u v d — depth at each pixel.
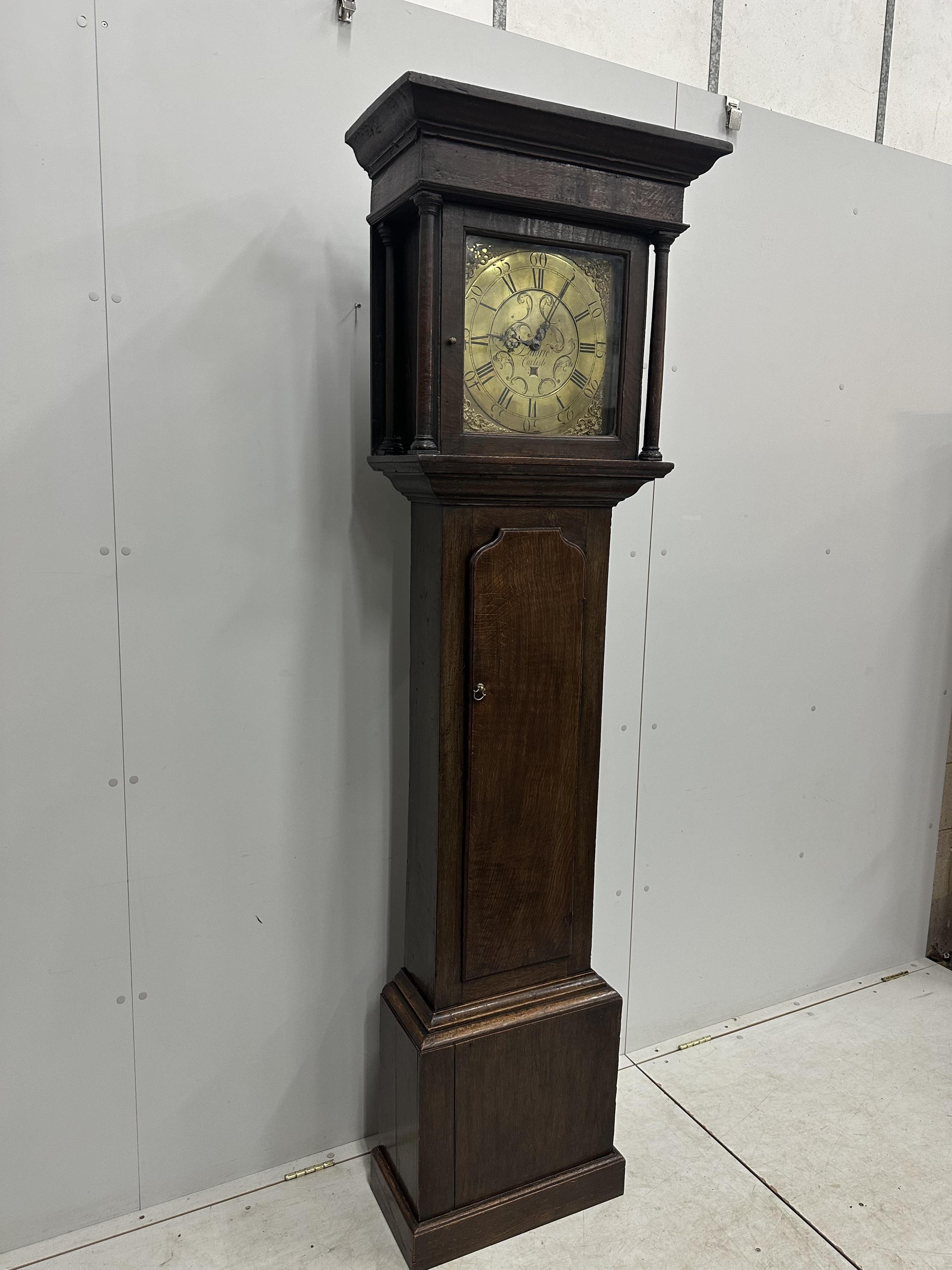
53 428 1.29
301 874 1.59
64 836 1.39
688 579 1.88
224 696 1.48
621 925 1.94
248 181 1.36
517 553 1.35
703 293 1.78
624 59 1.74
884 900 2.38
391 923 1.68
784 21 1.91
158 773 1.44
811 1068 1.96
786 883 2.18
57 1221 1.48
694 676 1.93
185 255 1.34
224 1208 1.55
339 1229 1.51
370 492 1.53
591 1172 1.56
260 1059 1.61
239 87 1.34
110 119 1.26
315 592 1.52
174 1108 1.54
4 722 1.32
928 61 2.13
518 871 1.45
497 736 1.39
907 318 2.08
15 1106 1.42
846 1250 1.49
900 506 2.17
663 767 1.92
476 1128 1.45
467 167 1.15
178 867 1.48
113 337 1.31
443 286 1.18
